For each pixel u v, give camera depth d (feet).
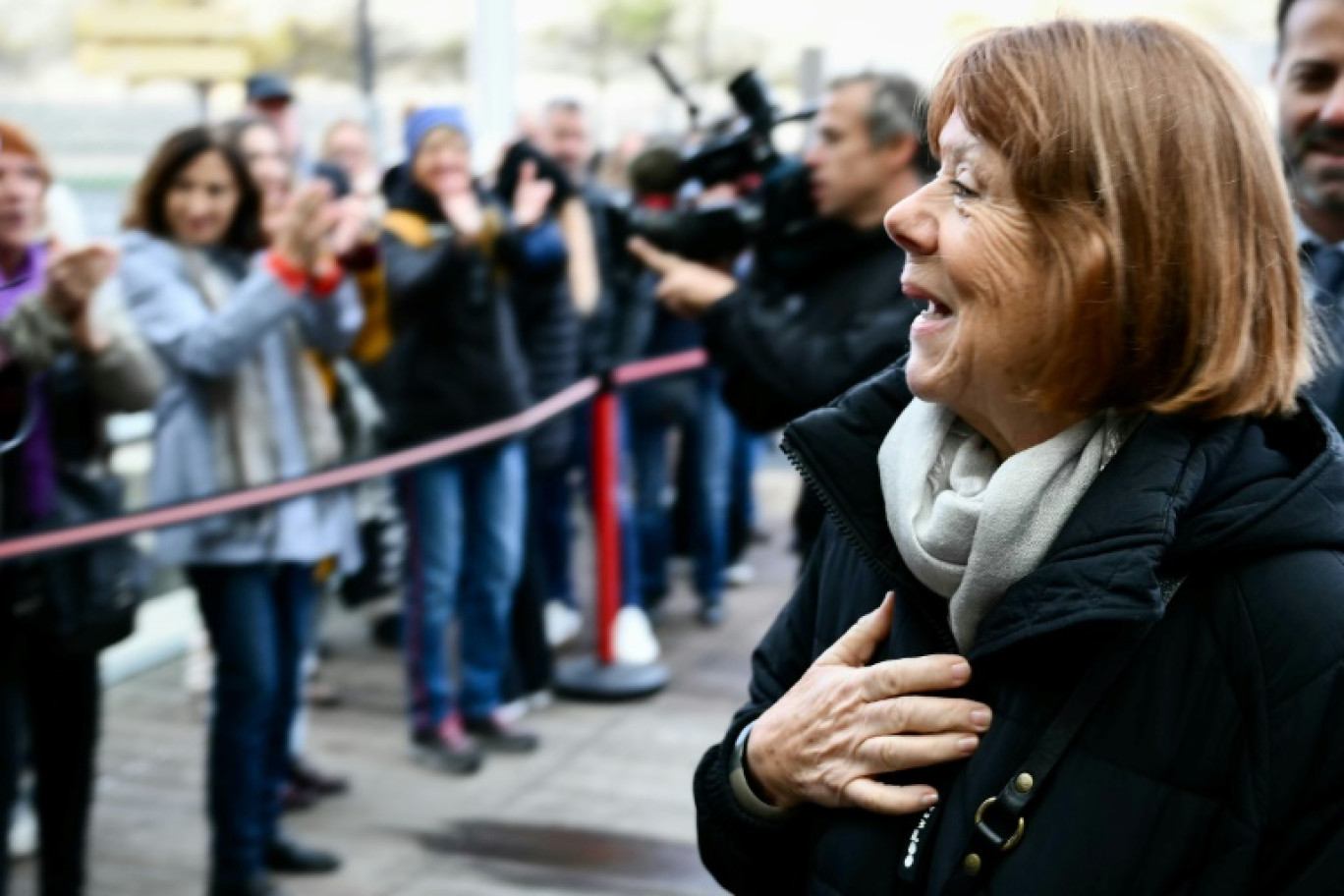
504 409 13.39
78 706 9.74
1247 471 3.37
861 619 4.02
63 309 8.95
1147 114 3.36
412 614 13.65
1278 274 3.46
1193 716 3.36
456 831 12.39
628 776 13.58
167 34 16.60
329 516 11.00
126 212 10.75
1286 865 3.34
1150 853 3.35
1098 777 3.39
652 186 9.64
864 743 3.69
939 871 3.50
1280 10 6.14
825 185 8.09
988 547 3.43
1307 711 3.28
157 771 13.66
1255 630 3.33
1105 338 3.36
